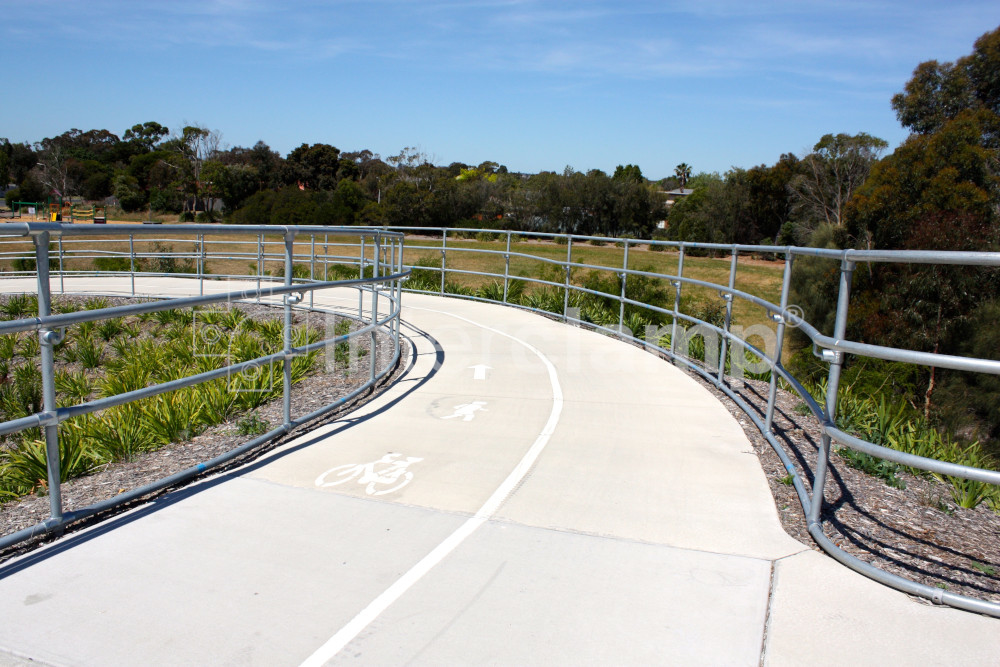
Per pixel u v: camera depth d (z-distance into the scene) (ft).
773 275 107.24
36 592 11.04
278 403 23.36
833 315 68.59
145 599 10.89
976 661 9.72
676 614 10.73
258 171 257.96
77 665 9.34
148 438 18.98
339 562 12.16
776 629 10.38
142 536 13.00
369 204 207.62
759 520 14.24
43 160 274.77
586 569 12.06
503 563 12.22
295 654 9.63
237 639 9.93
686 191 311.47
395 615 10.58
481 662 9.52
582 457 17.94
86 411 13.12
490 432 20.02
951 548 13.15
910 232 71.82
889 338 59.88
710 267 116.06
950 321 58.59
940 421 55.42
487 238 179.73
